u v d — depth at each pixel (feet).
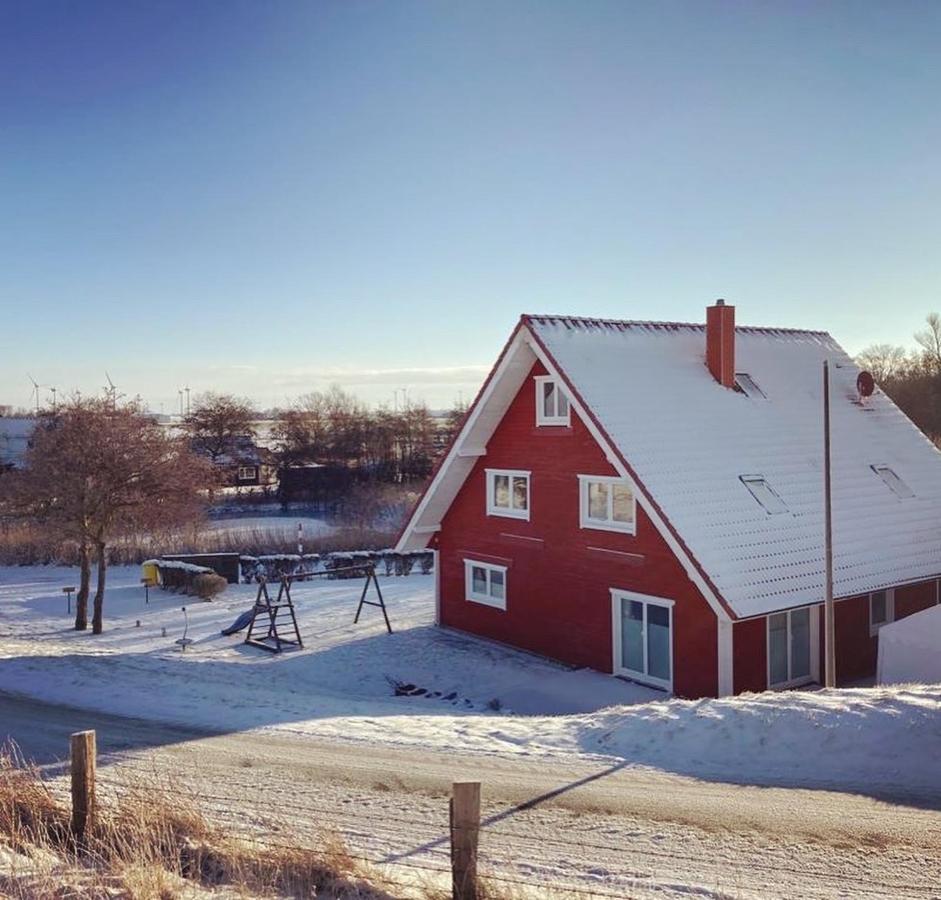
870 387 75.31
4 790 33.32
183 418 260.62
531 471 75.56
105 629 94.22
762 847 29.50
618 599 67.51
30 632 92.84
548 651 74.49
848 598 62.80
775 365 83.05
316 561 127.13
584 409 66.54
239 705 54.80
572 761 39.86
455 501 85.97
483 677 70.64
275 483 252.83
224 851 28.71
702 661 60.13
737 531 61.98
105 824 30.19
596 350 72.59
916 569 66.90
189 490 97.04
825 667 61.21
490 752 42.04
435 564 89.10
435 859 29.48
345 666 75.00
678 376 74.54
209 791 37.24
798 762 37.06
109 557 136.36
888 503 71.72
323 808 34.86
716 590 57.11
